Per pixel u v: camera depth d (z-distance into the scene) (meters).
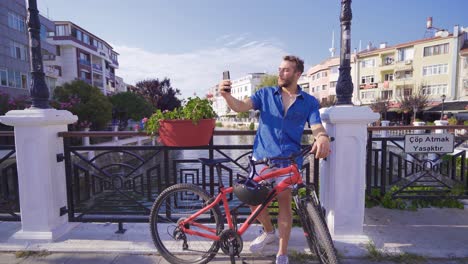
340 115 2.37
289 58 2.00
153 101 40.00
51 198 2.58
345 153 2.45
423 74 31.16
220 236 2.10
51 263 2.26
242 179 1.99
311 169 3.09
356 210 2.49
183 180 2.97
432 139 3.39
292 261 2.25
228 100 2.02
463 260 2.24
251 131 2.60
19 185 2.53
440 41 29.47
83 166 2.96
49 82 30.20
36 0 2.44
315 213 1.76
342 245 2.42
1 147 3.09
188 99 2.33
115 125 26.14
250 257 2.30
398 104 30.19
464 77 28.09
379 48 38.44
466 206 3.48
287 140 2.03
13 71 20.98
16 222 2.99
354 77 38.47
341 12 2.41
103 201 2.89
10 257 2.35
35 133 2.48
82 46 36.88
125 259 2.32
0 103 15.58
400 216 3.18
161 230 2.71
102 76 43.12
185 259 2.29
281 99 2.06
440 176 3.83
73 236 2.66
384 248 2.40
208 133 2.35
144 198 2.88
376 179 3.70
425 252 2.34
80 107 19.52
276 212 2.82
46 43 27.36
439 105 28.33
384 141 3.59
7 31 20.45
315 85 46.78
